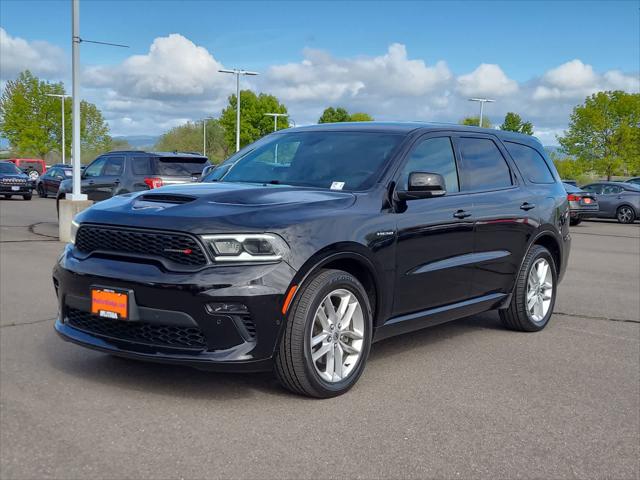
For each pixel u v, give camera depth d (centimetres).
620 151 4688
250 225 386
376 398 420
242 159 548
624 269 1077
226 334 380
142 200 431
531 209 603
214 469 313
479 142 578
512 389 447
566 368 501
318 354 406
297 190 452
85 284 407
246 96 8181
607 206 2400
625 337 607
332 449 340
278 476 308
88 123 6944
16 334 554
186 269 381
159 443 341
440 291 505
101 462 317
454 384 453
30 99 6397
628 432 378
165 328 392
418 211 480
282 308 386
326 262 406
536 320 620
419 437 360
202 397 410
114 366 468
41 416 374
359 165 486
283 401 408
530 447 353
